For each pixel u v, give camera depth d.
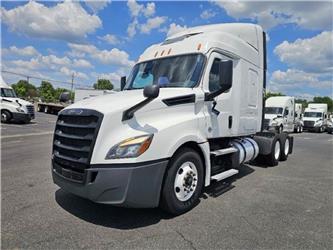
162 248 3.40
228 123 5.82
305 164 9.30
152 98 3.87
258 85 7.31
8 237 3.54
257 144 7.97
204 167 4.97
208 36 5.49
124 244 3.47
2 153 9.33
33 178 6.21
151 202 3.94
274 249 3.44
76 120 4.06
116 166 3.70
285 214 4.57
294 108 28.38
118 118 3.88
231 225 4.09
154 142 3.96
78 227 3.88
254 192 5.75
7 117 20.67
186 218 4.30
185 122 4.52
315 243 3.61
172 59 5.48
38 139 13.35
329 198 5.50
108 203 3.73
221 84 4.74
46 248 3.31
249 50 6.70
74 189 3.92
